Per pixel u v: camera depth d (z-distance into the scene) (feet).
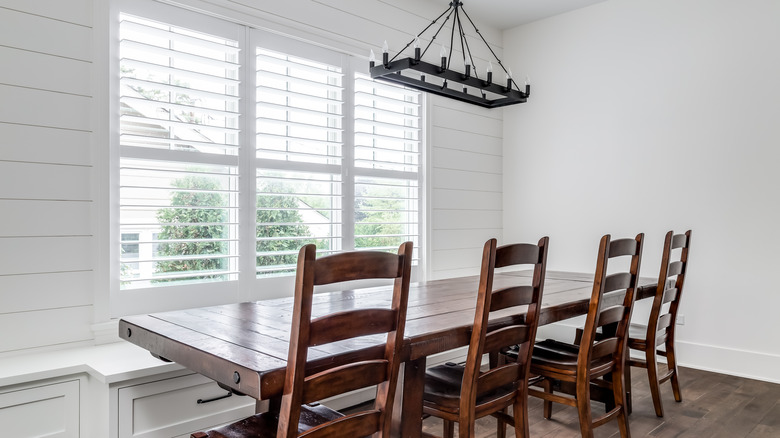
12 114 7.61
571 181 14.92
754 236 11.77
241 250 10.17
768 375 11.51
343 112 11.99
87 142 8.31
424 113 13.96
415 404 6.01
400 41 13.23
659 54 13.25
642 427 9.01
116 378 6.88
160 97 9.20
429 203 14.07
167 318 6.53
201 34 9.64
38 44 7.84
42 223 7.86
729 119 12.14
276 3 10.65
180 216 9.43
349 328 4.45
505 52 16.46
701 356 12.47
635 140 13.66
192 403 7.73
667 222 13.09
